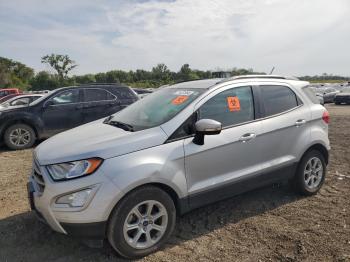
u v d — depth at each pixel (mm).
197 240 3764
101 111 9695
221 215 4375
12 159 7770
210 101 4004
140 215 3385
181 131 3707
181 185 3619
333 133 10477
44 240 3809
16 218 4395
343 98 26984
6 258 3467
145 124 3861
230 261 3346
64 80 70938
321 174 5020
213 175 3902
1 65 74688
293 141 4605
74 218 3160
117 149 3350
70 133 4090
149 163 3385
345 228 3928
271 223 4121
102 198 3160
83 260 3406
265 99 4465
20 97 13695
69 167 3250
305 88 4988
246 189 4191
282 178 4555
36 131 9055
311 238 3721
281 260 3334
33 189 3543
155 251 3527
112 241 3270
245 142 4117
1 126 8695
